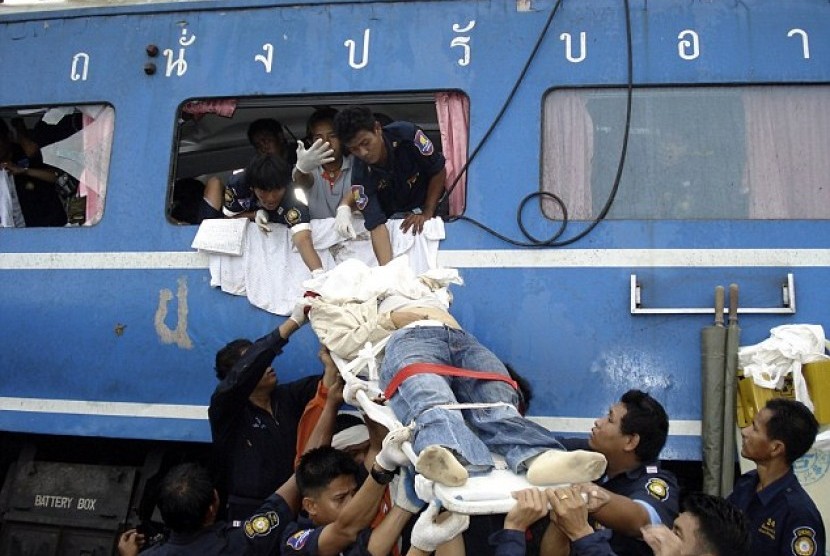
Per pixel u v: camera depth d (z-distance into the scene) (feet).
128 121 18.94
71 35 19.48
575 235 17.03
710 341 16.15
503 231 17.24
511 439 11.98
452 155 17.85
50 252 18.84
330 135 18.42
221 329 17.95
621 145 17.40
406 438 11.91
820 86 17.25
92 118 19.42
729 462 15.71
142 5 19.22
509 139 17.54
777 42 17.26
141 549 16.49
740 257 16.63
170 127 18.79
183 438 17.88
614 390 16.58
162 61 18.99
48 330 18.66
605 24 17.66
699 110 17.39
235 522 15.62
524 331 16.92
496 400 12.86
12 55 19.66
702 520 11.93
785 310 16.33
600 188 17.31
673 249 16.79
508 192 17.35
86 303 18.57
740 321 16.47
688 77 17.33
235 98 18.69
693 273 16.69
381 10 18.33
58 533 17.88
